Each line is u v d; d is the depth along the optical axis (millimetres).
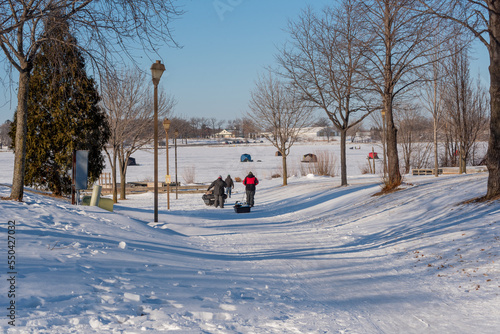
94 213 14539
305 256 11016
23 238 8656
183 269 8312
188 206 28594
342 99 29234
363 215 17734
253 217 21828
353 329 5465
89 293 5848
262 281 7988
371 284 8133
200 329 4926
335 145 145250
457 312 6363
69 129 21547
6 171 61594
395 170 22047
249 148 138625
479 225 11164
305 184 35969
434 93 32875
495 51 12844
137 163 84312
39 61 20516
